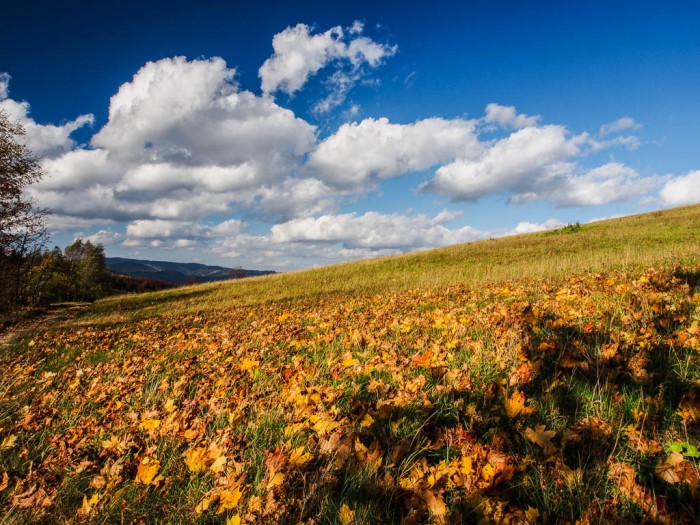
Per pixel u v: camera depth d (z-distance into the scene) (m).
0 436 3.79
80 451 3.04
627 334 3.45
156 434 3.11
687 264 8.13
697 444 2.00
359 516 1.86
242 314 13.05
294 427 2.74
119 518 2.17
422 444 2.37
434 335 4.88
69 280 43.66
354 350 4.76
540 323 4.23
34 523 2.24
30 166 23.12
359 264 37.00
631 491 1.77
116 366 6.47
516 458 2.06
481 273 17.00
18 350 10.55
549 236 37.66
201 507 2.10
